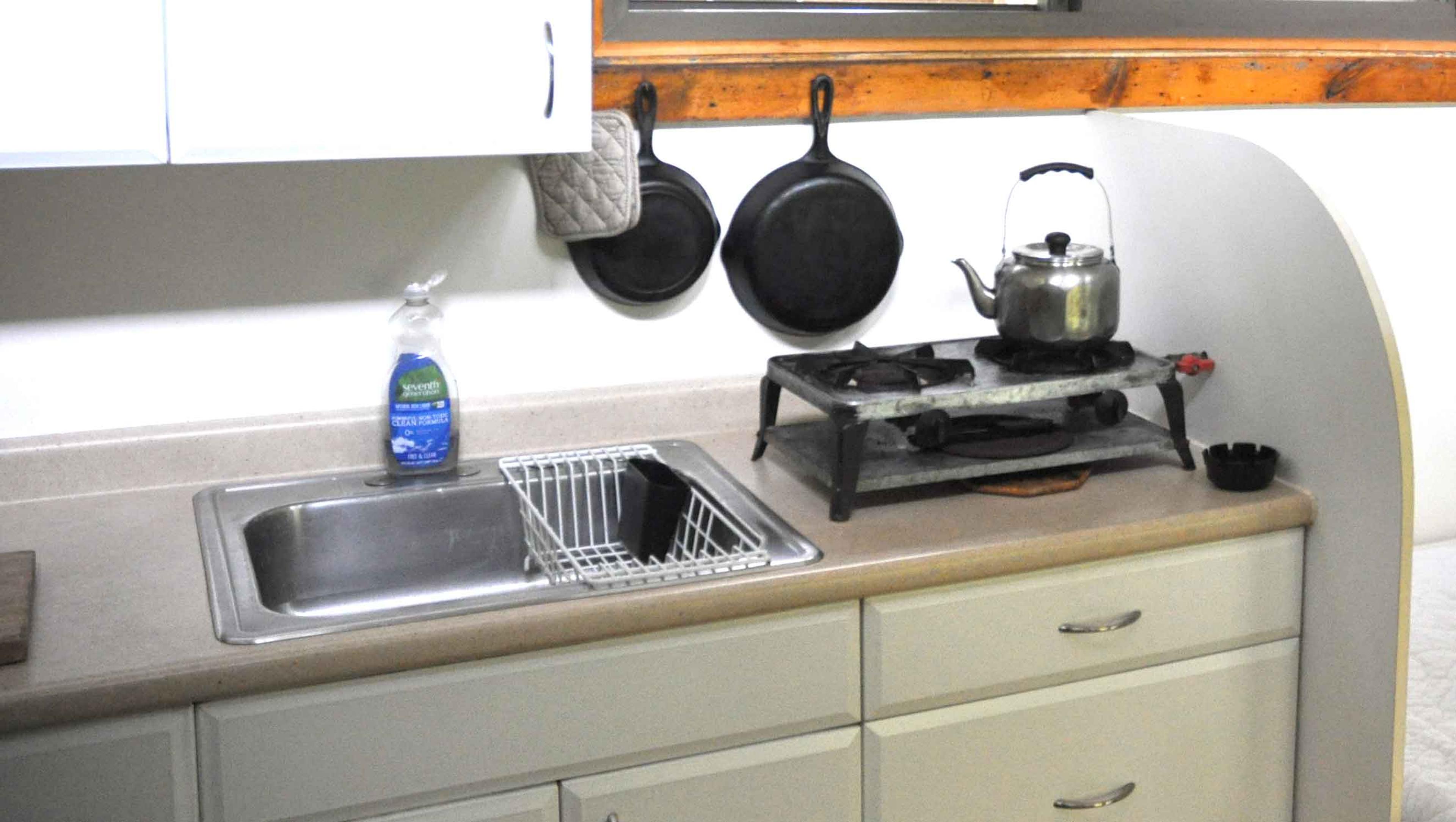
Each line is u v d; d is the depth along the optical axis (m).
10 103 1.43
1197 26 2.26
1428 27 2.40
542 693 1.51
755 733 1.62
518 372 2.04
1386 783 1.75
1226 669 1.83
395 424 1.90
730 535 1.79
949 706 1.70
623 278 2.01
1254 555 1.81
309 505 1.84
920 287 2.20
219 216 1.86
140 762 1.38
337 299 1.94
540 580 1.96
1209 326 1.95
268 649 1.40
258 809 1.43
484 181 1.96
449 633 1.44
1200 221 1.93
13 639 1.36
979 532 1.70
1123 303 2.13
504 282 2.01
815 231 2.06
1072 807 1.78
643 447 2.04
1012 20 2.18
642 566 1.63
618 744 1.55
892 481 1.74
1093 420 1.99
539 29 1.61
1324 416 1.77
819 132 2.06
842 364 1.87
